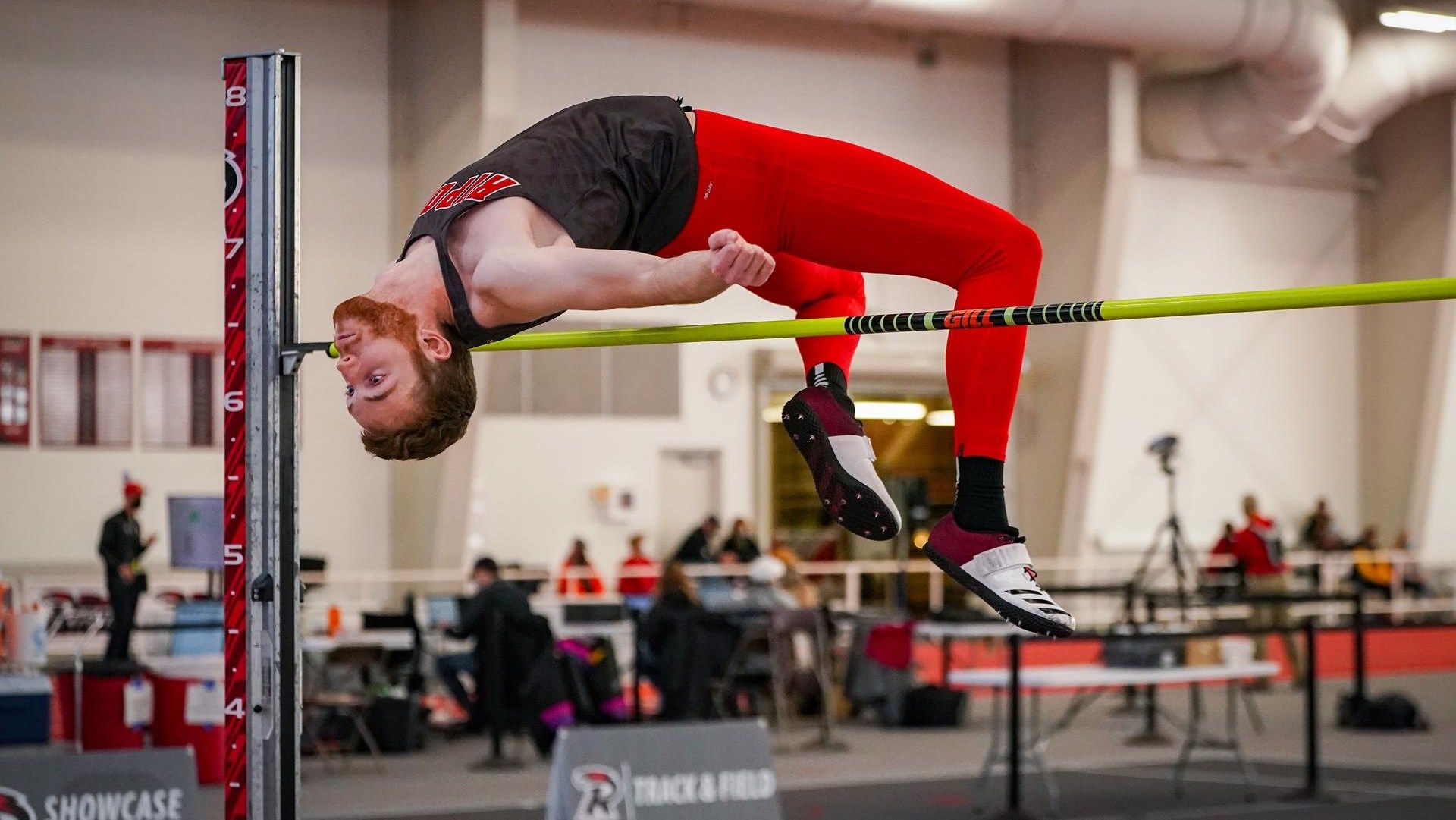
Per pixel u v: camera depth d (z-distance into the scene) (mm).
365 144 12758
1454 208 15844
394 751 9453
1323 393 16359
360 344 2186
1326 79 13406
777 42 14109
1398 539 15672
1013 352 2305
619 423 13555
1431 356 16094
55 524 11695
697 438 13828
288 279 2986
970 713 11641
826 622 10219
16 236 11727
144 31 12133
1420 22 12586
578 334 2578
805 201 2312
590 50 13383
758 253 1907
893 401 14695
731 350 13992
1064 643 13391
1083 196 14242
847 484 2367
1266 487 15969
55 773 4336
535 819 6934
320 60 12648
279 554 2963
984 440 2334
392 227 12805
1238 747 7832
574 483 13367
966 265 2322
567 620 9930
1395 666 14898
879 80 14500
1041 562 14531
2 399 11609
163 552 11891
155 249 12094
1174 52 13047
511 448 13164
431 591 12305
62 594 10000
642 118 2279
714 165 2299
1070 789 7977
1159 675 7391
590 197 2193
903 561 11500
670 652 9016
